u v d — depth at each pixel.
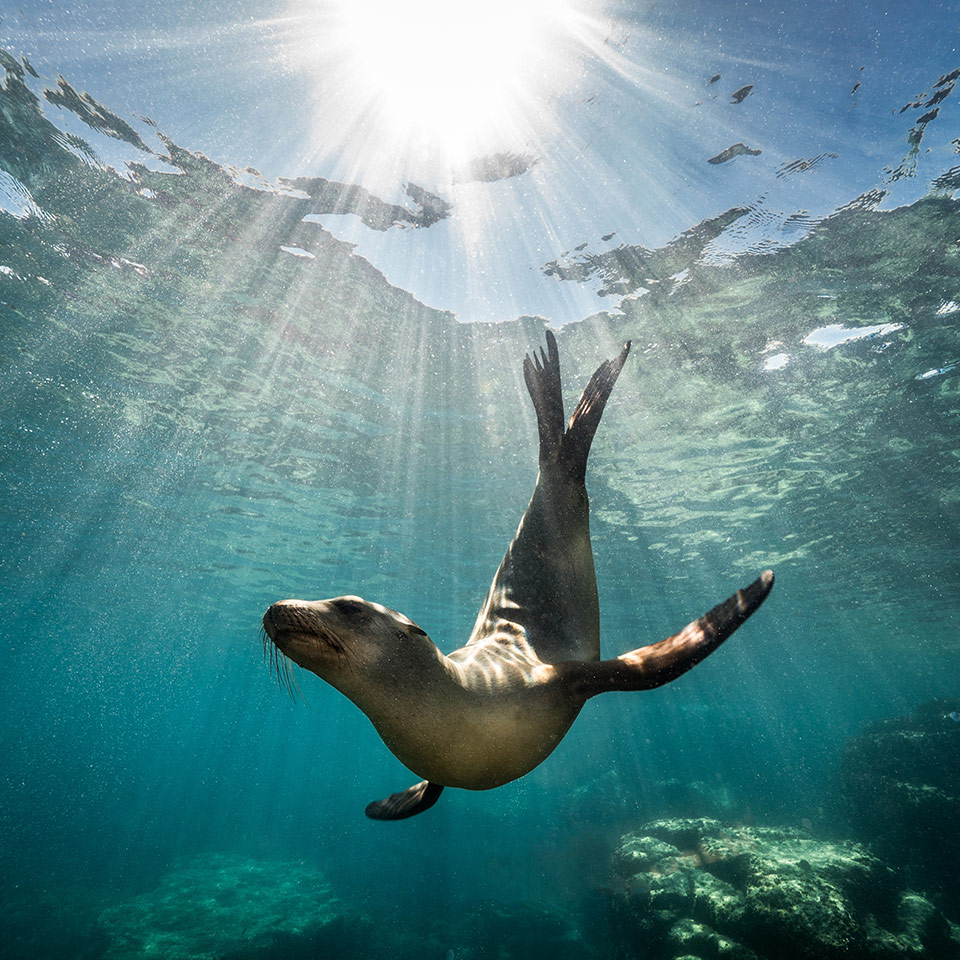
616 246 10.45
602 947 17.56
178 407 15.52
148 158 9.30
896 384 13.52
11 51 7.94
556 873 25.80
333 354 13.30
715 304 11.52
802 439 15.62
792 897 12.35
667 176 9.23
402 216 10.14
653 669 2.24
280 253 10.94
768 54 7.61
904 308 11.45
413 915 23.69
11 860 28.19
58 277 11.53
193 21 7.52
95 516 21.92
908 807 20.14
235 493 19.84
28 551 25.28
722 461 16.69
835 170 9.05
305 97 8.46
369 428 15.89
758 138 8.63
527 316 12.02
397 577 26.78
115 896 24.39
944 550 22.31
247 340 13.07
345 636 2.06
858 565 24.22
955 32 7.25
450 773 2.19
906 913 13.72
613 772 30.88
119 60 8.02
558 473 3.34
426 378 13.80
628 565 24.17
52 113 8.69
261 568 26.86
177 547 24.59
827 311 11.60
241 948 17.47
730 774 33.94
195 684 58.31
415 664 2.13
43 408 15.60
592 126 8.59
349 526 21.83
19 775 47.69
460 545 22.66
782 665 43.75
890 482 17.69
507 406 14.52
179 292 11.88
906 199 9.42
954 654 41.84
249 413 15.60
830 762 35.34
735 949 11.87
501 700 2.26
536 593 3.02
